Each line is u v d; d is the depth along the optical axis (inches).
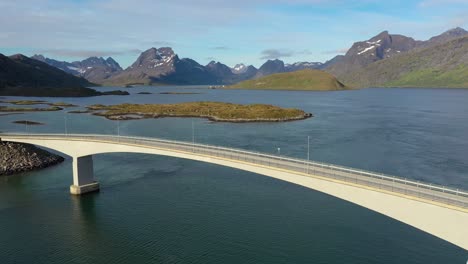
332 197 3265.3
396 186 2010.3
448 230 1731.1
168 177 3912.4
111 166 4365.2
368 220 2780.5
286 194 3351.4
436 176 3745.1
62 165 4485.7
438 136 6067.9
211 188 3533.5
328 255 2282.2
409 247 2379.4
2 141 4517.7
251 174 4001.0
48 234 2625.5
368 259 2239.2
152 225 2728.8
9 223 2812.5
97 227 2721.5
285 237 2512.3
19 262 2266.2
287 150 5034.5
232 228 2655.0
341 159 4488.2
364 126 7352.4
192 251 2345.0
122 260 2265.0
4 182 3814.0
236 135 6461.6
